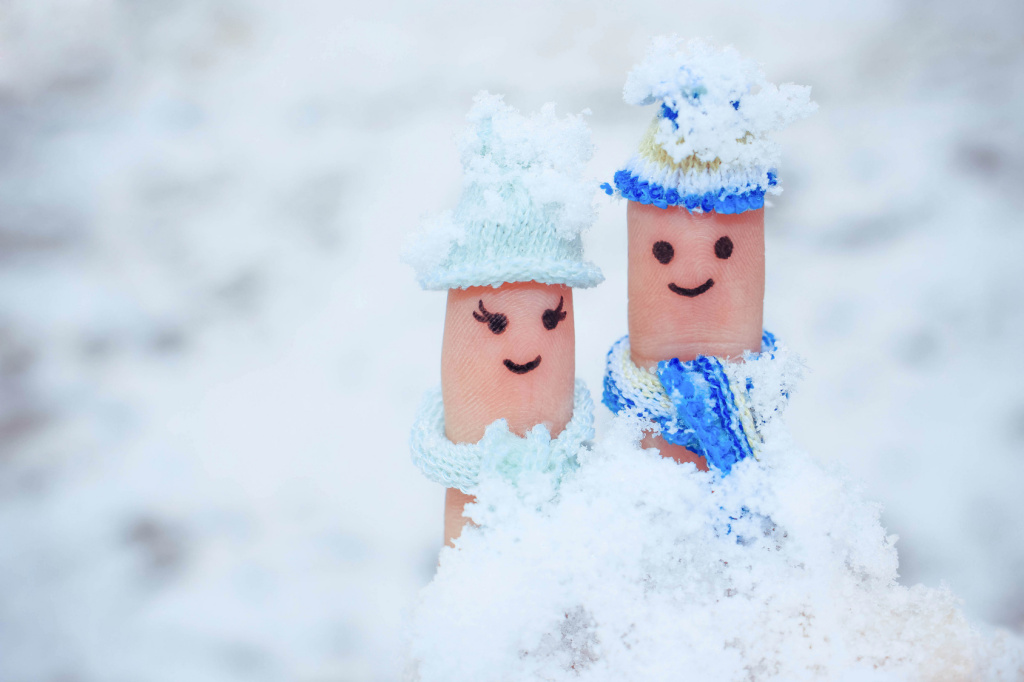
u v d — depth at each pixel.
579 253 0.26
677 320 0.27
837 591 0.26
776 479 0.26
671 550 0.26
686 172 0.26
